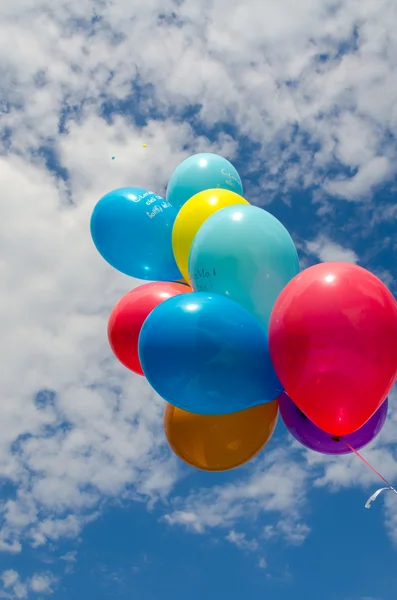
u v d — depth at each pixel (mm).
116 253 4109
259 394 3088
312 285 2830
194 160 4359
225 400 3012
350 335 2711
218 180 4266
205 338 2949
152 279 4215
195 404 3037
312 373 2766
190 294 3119
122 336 3807
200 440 3369
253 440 3398
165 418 3619
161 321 3027
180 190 4285
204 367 2936
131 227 4016
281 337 2846
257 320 3244
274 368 3020
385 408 3457
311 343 2742
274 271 3248
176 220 3863
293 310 2816
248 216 3346
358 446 3381
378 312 2770
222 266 3238
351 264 2943
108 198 4113
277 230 3354
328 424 2871
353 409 2803
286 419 3494
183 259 3781
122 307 3859
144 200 4074
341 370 2727
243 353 2998
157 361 2986
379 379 2783
